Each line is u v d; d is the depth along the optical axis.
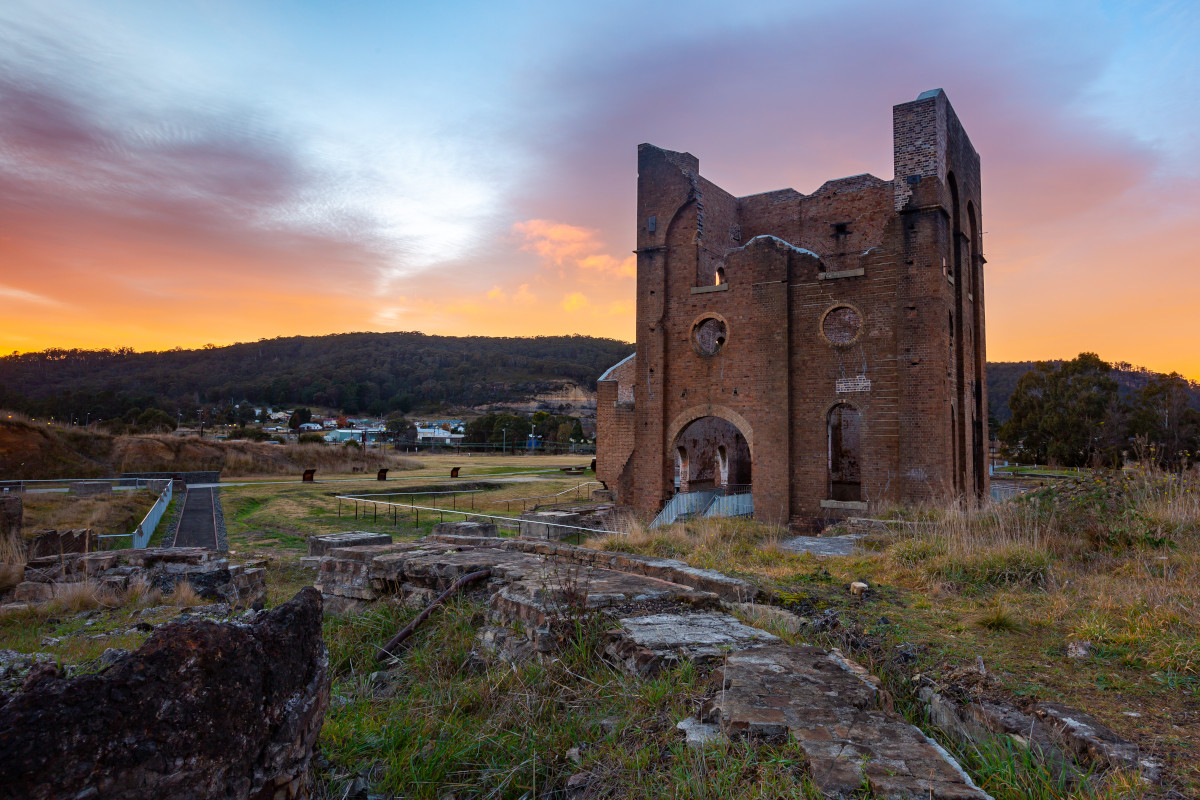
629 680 5.20
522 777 4.36
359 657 7.66
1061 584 7.83
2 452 35.72
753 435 24.84
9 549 14.06
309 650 3.82
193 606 10.86
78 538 15.67
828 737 3.65
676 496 25.92
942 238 22.17
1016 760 3.97
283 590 13.70
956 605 7.34
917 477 21.73
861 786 3.18
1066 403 57.94
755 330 25.08
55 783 2.48
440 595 8.08
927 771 3.28
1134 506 10.78
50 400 109.19
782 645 5.33
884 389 22.59
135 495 29.00
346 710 5.73
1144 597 6.67
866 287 23.16
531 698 5.29
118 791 2.67
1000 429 63.78
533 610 6.61
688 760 3.76
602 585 7.38
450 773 4.53
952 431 23.02
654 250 27.50
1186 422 50.22
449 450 93.94
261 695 3.34
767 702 4.12
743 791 3.36
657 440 26.83
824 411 23.64
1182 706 4.41
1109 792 3.38
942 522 12.26
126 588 11.65
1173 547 8.73
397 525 24.84
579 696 5.26
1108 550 9.05
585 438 110.25
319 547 12.60
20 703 2.48
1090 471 14.41
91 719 2.62
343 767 4.48
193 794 2.93
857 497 28.36
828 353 23.70
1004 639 5.98
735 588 7.90
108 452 42.44
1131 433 51.97
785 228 29.41
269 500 32.50
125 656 2.86
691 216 27.02
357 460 57.19
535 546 10.62
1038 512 11.24
